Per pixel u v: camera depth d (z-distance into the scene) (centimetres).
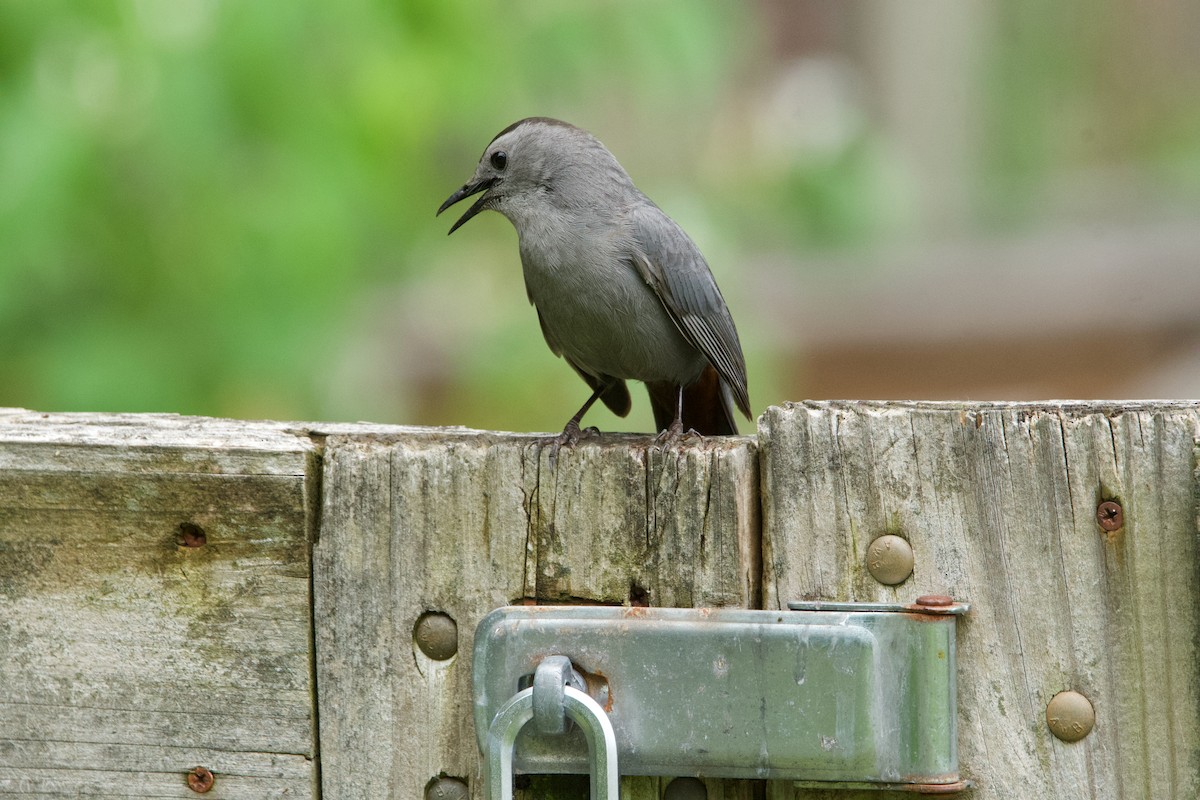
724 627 541
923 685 534
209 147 1158
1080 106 2442
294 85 1176
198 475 594
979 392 2058
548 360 1408
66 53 1129
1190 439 534
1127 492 540
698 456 566
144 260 1183
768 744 539
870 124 2091
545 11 1352
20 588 607
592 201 1020
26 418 674
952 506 553
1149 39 2450
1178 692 537
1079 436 543
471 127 1482
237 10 1146
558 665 534
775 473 564
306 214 1180
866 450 558
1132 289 2041
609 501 574
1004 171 2398
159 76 1131
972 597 552
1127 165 2427
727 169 1728
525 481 579
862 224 1781
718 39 1427
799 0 2353
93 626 605
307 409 1210
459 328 1539
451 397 1560
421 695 590
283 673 597
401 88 1224
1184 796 536
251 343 1180
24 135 1104
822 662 534
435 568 588
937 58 2377
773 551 566
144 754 605
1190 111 2439
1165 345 2058
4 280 1120
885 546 556
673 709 545
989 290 2041
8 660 608
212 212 1170
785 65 2297
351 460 590
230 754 601
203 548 599
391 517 588
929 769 535
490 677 558
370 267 1309
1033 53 2412
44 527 604
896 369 2041
